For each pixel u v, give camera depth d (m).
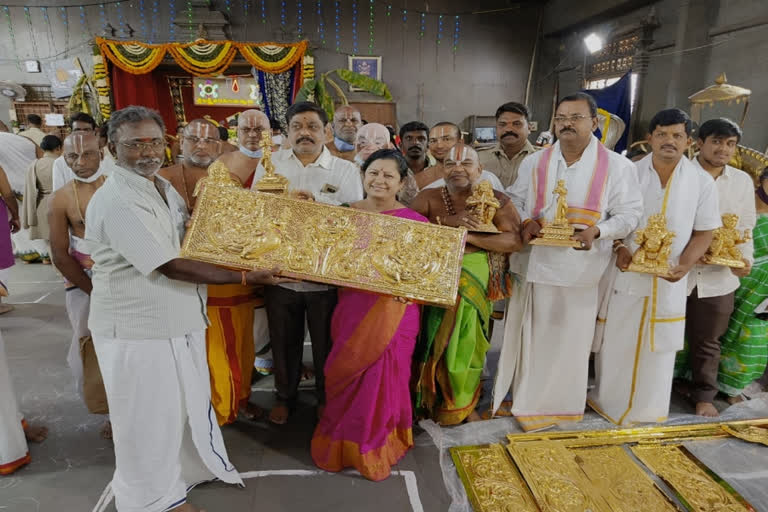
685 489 2.01
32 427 2.36
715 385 2.68
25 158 5.60
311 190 2.42
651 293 2.37
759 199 2.77
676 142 2.31
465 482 2.05
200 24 8.72
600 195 2.25
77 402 2.71
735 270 2.58
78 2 8.70
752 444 2.35
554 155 2.36
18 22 8.73
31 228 4.96
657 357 2.43
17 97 8.80
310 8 9.07
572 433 2.43
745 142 5.27
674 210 2.38
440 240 2.01
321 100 8.03
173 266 1.60
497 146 3.27
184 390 1.75
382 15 9.23
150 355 1.64
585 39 8.21
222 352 2.34
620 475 2.09
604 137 4.70
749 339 2.71
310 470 2.15
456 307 2.34
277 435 2.42
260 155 2.62
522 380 2.56
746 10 5.30
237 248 1.78
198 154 2.38
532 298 2.49
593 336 2.62
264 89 8.87
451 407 2.47
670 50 6.46
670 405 2.77
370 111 9.33
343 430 2.09
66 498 1.94
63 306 4.34
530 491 1.99
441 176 2.84
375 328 2.01
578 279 2.34
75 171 2.07
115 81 8.59
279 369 2.49
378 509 1.92
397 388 2.14
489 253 2.41
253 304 2.49
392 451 2.20
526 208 2.47
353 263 1.92
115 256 1.59
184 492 1.83
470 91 9.59
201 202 1.80
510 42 9.51
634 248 2.43
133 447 1.67
